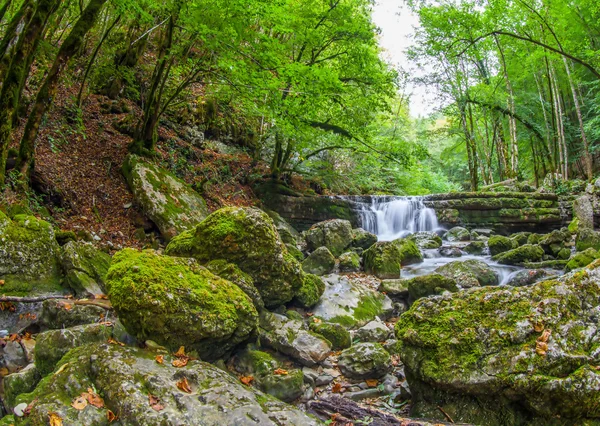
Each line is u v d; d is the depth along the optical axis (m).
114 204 8.06
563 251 8.74
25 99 8.37
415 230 12.52
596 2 13.25
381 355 4.27
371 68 11.61
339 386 4.03
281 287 5.35
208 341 3.75
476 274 7.53
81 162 8.53
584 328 3.17
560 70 17.11
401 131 21.27
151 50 13.79
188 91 12.41
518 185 15.23
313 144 12.09
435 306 3.69
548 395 2.92
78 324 4.01
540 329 3.21
